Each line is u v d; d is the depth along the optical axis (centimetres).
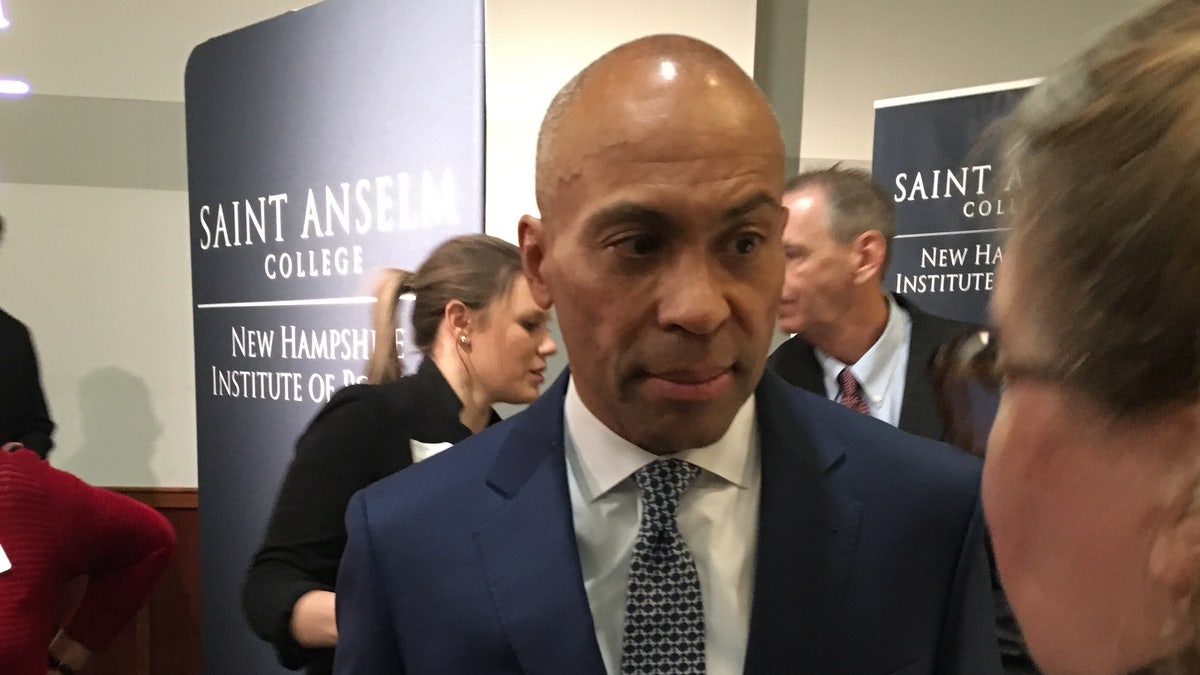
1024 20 268
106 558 160
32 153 245
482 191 140
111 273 250
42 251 247
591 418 66
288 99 172
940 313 221
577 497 67
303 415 174
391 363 148
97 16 244
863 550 63
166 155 251
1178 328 22
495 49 241
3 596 136
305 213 171
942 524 65
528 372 143
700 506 64
